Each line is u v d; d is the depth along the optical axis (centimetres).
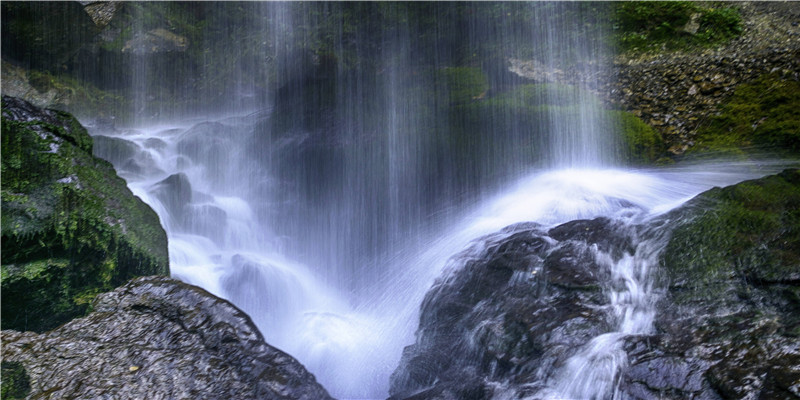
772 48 736
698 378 305
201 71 1112
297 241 783
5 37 1006
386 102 863
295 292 648
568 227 471
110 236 450
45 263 423
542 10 916
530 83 857
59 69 1045
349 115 859
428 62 972
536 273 424
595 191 601
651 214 468
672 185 604
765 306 338
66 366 325
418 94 857
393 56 991
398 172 779
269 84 1062
